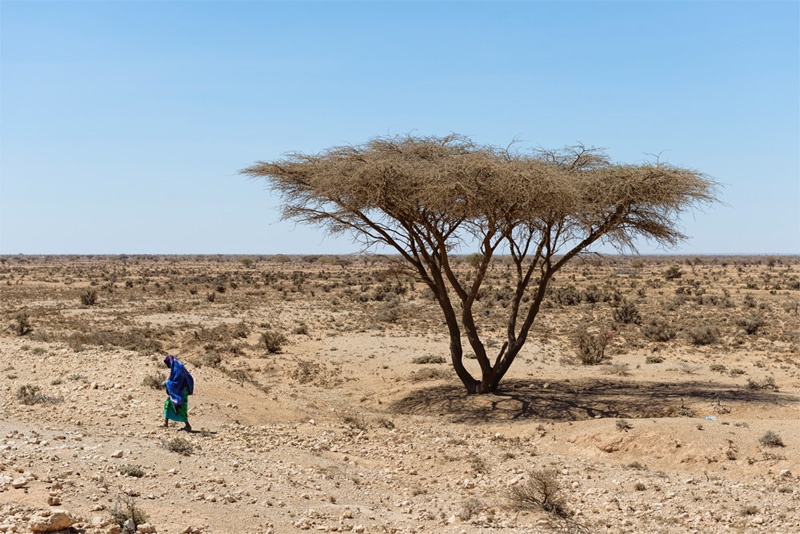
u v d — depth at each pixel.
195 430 16.08
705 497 12.38
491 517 11.34
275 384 26.94
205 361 29.59
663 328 41.28
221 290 79.81
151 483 10.71
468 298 22.69
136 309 57.47
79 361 22.47
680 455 15.03
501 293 68.69
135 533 8.33
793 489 12.67
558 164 21.70
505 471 14.69
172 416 15.98
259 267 165.88
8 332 39.12
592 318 50.19
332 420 19.72
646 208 21.11
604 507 12.02
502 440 17.61
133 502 9.49
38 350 24.53
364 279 105.69
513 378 26.34
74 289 80.94
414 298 71.19
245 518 9.84
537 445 17.19
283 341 36.81
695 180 19.80
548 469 14.46
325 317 52.59
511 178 18.75
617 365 29.23
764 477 13.59
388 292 75.62
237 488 11.40
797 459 14.05
